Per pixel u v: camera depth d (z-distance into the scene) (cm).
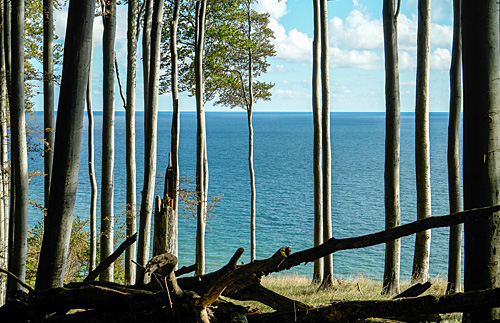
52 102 1423
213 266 2564
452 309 310
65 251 570
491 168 398
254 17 2177
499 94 401
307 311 359
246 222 3738
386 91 1275
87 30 559
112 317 390
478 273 399
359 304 336
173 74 1422
